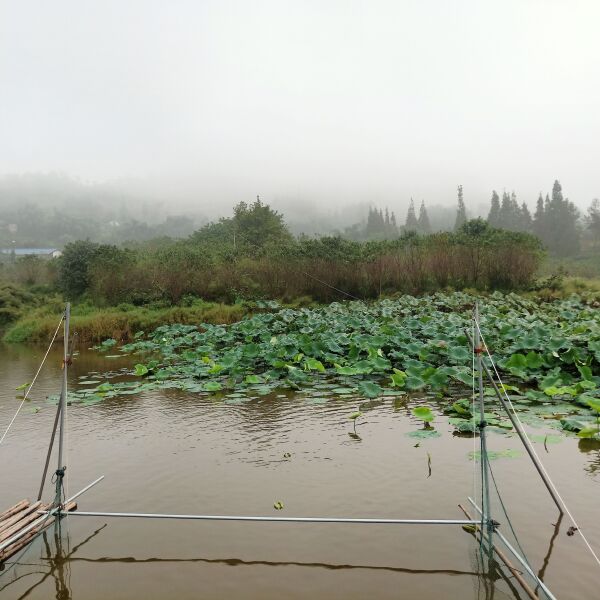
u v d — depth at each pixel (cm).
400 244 2434
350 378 998
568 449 585
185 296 2258
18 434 727
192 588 363
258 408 807
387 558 391
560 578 357
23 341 1939
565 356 912
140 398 908
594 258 6725
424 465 554
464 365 998
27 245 15600
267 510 466
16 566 397
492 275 2323
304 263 2333
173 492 512
